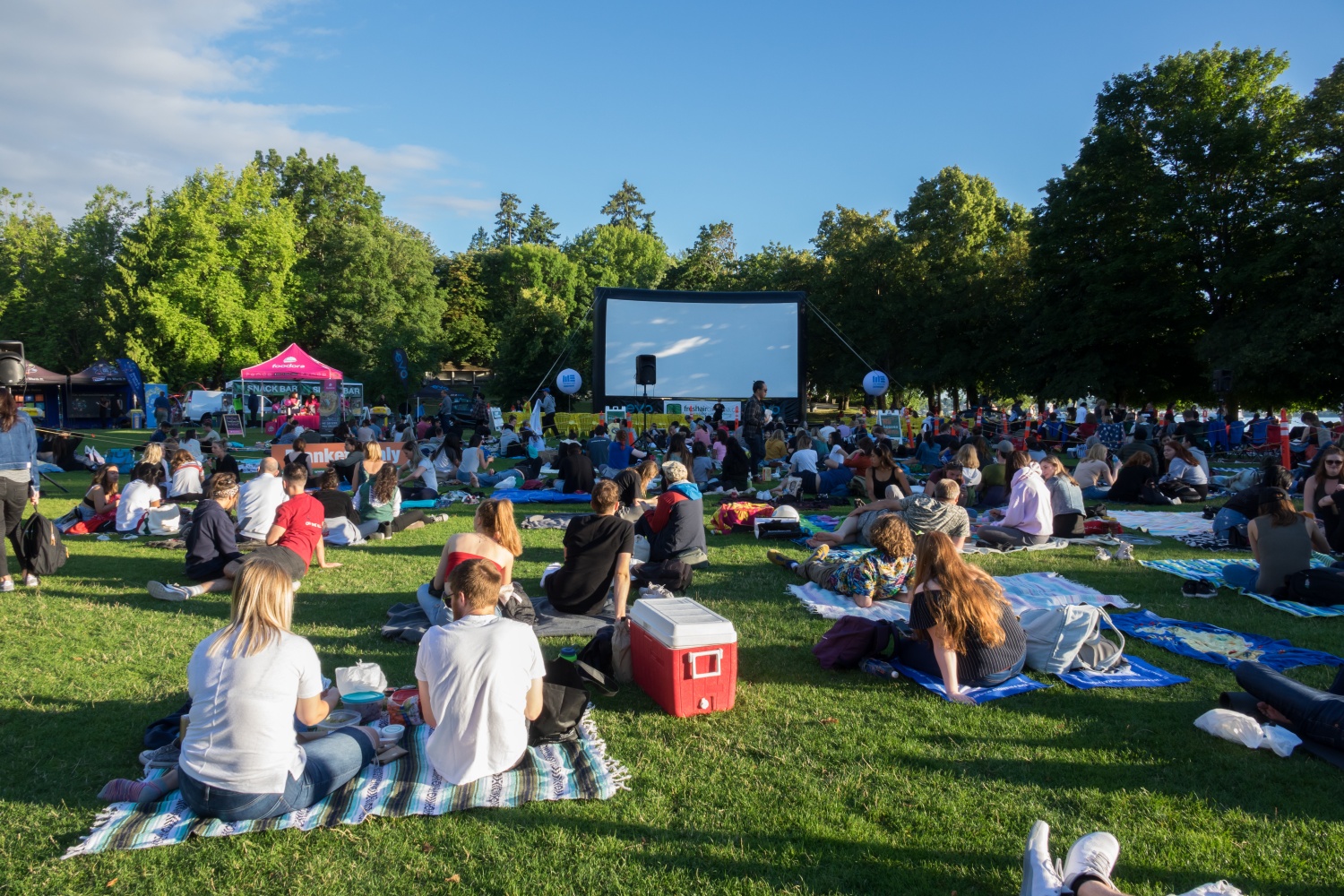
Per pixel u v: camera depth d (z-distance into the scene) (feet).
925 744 13.88
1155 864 10.43
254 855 10.37
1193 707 15.39
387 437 81.10
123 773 12.70
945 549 16.01
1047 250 106.11
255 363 138.21
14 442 23.72
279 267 144.66
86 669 17.04
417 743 13.37
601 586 19.90
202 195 138.92
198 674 10.84
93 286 154.40
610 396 89.92
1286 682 14.12
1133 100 99.45
